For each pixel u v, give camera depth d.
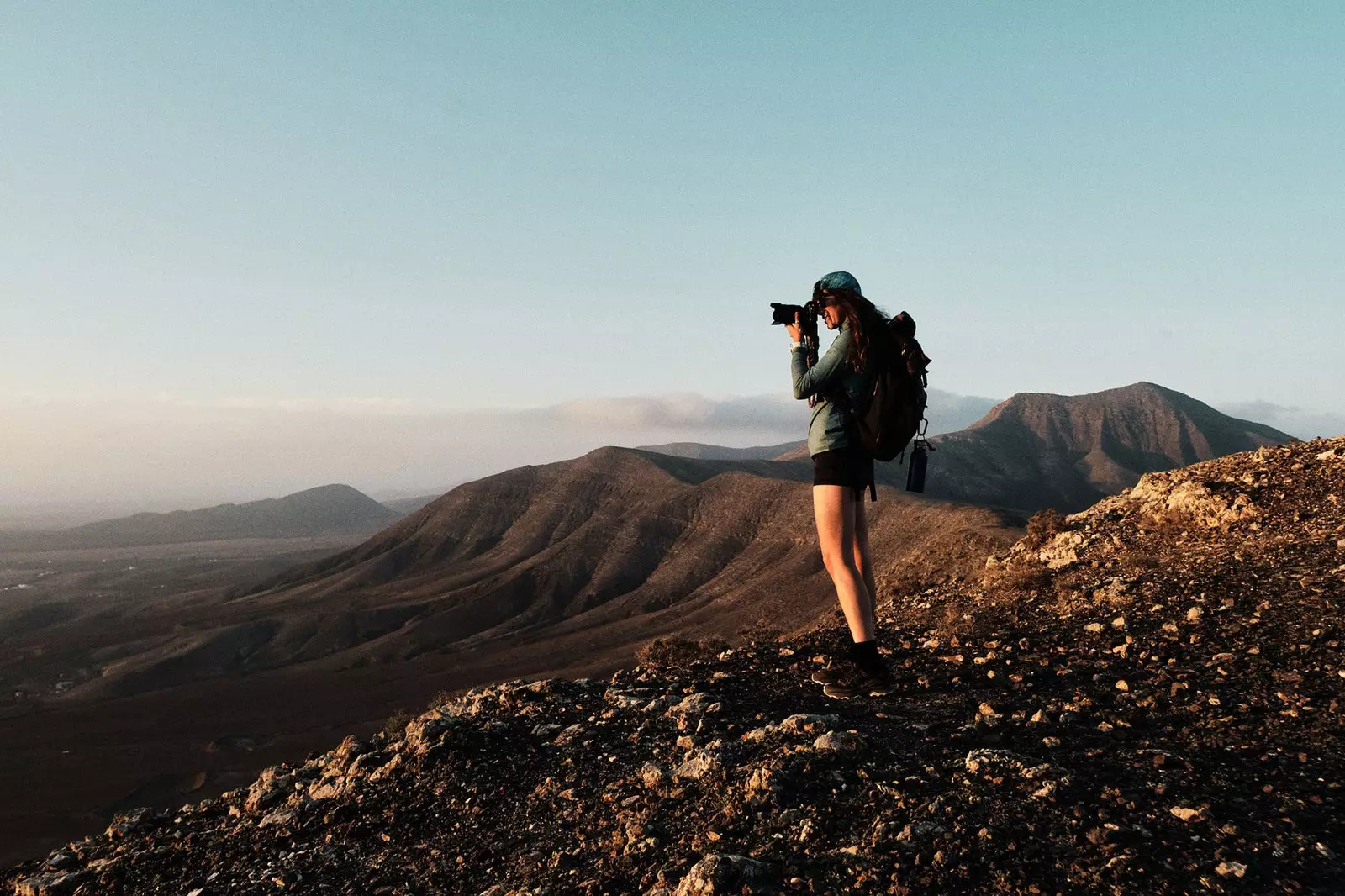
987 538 75.44
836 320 4.18
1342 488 9.09
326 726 139.12
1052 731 4.29
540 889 3.37
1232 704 4.47
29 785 120.19
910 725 4.52
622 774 4.45
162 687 188.00
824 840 3.24
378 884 3.84
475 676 157.62
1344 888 2.65
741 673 6.33
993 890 2.78
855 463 4.25
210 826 5.42
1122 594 7.66
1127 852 2.90
